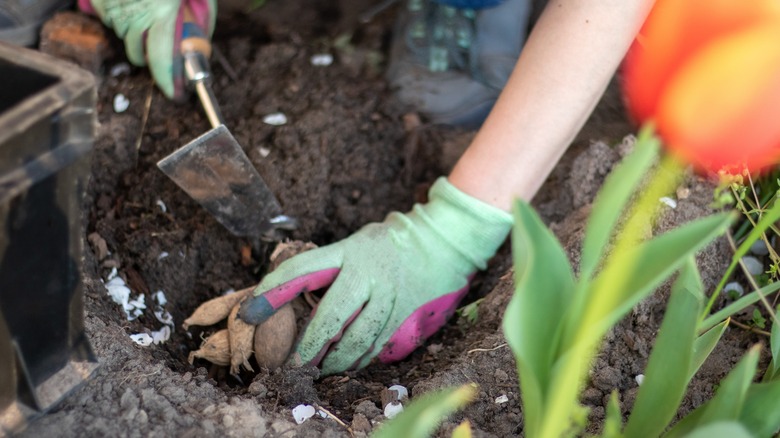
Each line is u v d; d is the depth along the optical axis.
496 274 1.12
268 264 1.14
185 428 0.91
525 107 1.02
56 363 0.91
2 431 0.88
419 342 1.06
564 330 0.77
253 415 0.93
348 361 1.03
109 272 1.09
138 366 0.95
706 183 1.09
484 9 1.25
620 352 1.00
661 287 1.04
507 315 0.73
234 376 1.04
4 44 0.85
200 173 1.06
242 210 1.10
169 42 1.16
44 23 1.24
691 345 0.83
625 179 0.65
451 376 0.99
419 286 1.05
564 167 1.18
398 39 1.29
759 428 0.85
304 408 0.96
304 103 1.23
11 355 0.87
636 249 0.71
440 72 1.26
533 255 0.74
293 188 1.17
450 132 1.24
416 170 1.22
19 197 0.81
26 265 0.85
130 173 1.17
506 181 1.04
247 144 1.19
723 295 1.07
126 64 1.25
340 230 1.18
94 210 1.13
